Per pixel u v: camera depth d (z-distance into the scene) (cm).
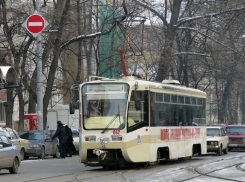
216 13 3934
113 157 1869
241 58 4200
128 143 1831
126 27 3897
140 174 1672
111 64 3956
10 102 3591
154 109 1966
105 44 4656
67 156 3192
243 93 7825
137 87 1897
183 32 4762
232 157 2706
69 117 4456
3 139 1859
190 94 2408
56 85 4166
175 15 4175
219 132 3127
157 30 4397
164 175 1622
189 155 2338
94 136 1845
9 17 3775
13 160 1873
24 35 3484
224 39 3953
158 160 2006
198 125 2502
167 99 2108
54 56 3475
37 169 2091
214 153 3300
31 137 3041
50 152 3128
